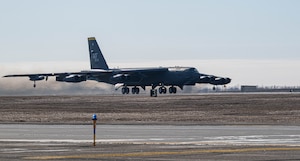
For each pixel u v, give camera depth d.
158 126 114.25
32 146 75.12
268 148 71.00
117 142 81.31
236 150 68.62
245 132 98.06
